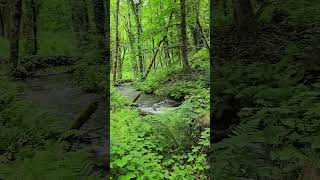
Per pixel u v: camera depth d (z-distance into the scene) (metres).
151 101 11.53
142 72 20.52
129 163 4.65
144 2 20.88
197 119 6.37
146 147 5.80
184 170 4.93
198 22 14.05
